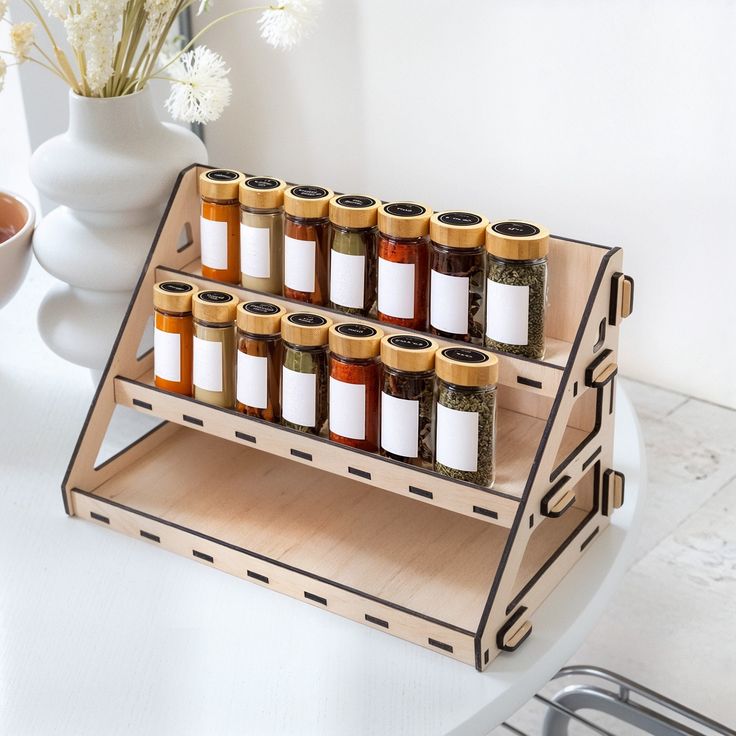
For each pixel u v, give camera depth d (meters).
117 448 1.33
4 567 1.14
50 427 1.38
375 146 3.02
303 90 3.09
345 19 2.90
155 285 1.20
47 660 1.02
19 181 2.43
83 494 1.21
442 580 1.09
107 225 1.33
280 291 1.23
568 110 2.62
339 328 1.08
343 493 1.24
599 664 1.95
